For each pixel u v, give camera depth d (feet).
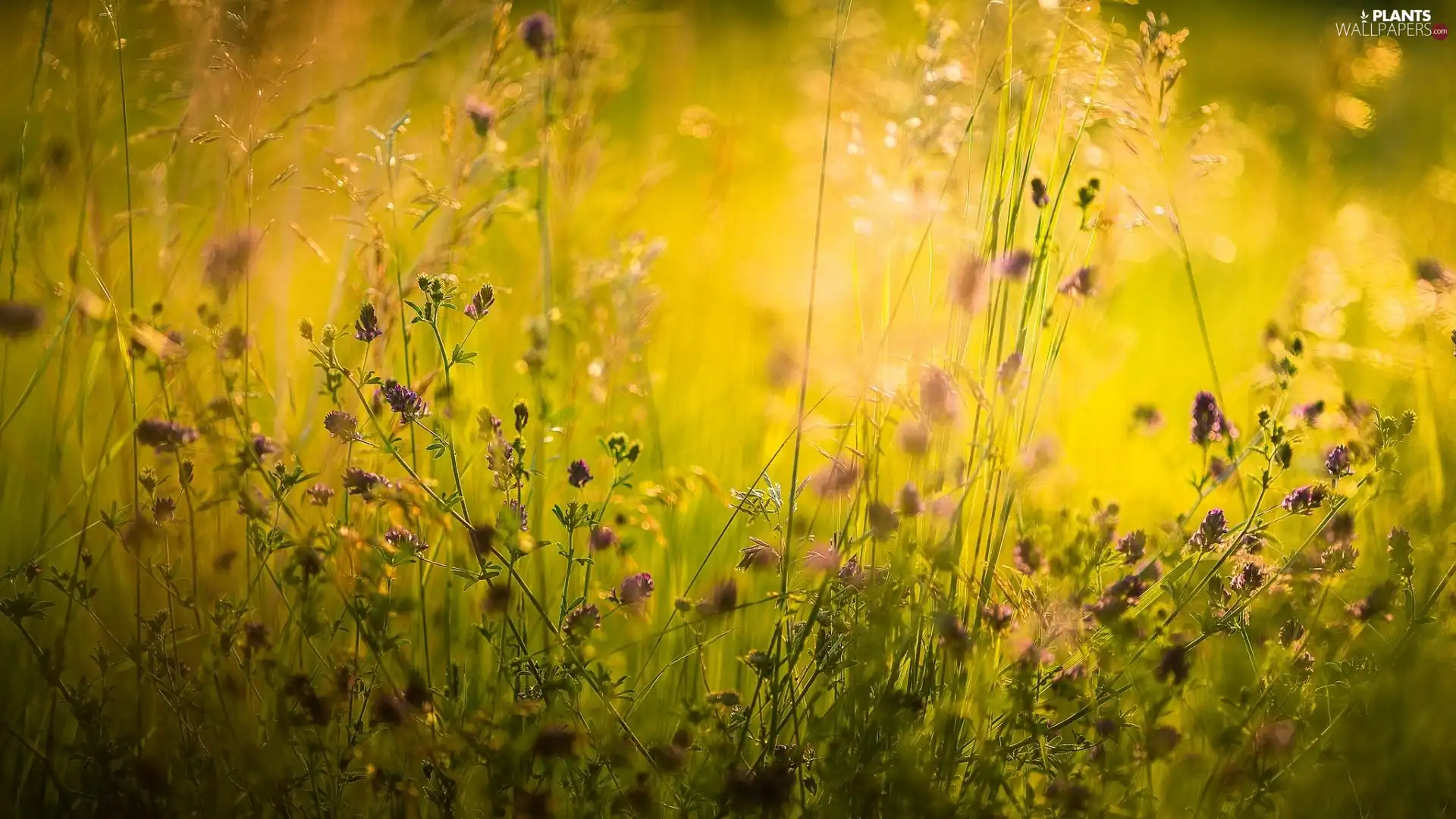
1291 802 7.90
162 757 7.80
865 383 7.82
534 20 8.21
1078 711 7.75
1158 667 7.66
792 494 7.79
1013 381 7.77
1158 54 7.97
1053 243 7.90
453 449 7.77
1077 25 7.91
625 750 7.70
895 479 8.11
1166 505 8.79
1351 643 7.87
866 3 8.99
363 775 7.73
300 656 7.85
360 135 8.89
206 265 7.84
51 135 8.14
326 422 7.72
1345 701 7.86
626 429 8.70
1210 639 8.06
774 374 8.68
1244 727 7.74
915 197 7.97
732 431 9.04
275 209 8.95
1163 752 7.64
